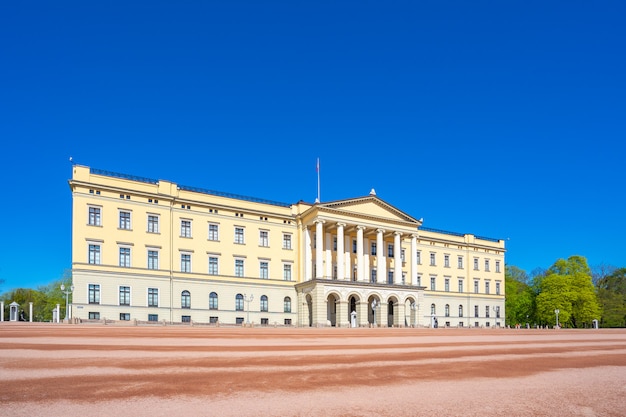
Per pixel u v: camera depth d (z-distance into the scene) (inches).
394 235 3299.7
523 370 580.7
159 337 1127.0
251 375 511.8
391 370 565.6
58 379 474.6
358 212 3102.9
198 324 2613.2
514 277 5413.4
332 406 374.0
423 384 472.1
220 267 2888.8
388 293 3122.5
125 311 2549.2
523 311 4404.5
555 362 671.1
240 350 796.6
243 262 2977.4
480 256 4192.9
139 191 2662.4
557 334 1775.3
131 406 364.2
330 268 3120.1
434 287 3833.7
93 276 2482.8
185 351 756.6
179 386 443.2
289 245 3174.2
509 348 926.4
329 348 877.2
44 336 1087.6
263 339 1146.0
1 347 788.0
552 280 4065.0
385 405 379.6
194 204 2854.3
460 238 4094.5
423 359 691.4
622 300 4402.1
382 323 3063.5
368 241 3356.3
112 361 612.1
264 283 3021.7
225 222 2955.2
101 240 2527.1
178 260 2758.4
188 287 2768.2
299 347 888.9
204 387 440.1
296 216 3206.2
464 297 4010.8
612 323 4320.9
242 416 341.1
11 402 374.6
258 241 3056.1
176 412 348.5
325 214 2999.5
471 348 916.6
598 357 753.6
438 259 3907.5
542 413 363.3
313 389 438.6
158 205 2733.8
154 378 484.1
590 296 3981.3
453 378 511.2
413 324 3230.8
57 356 658.2
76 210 2480.3
